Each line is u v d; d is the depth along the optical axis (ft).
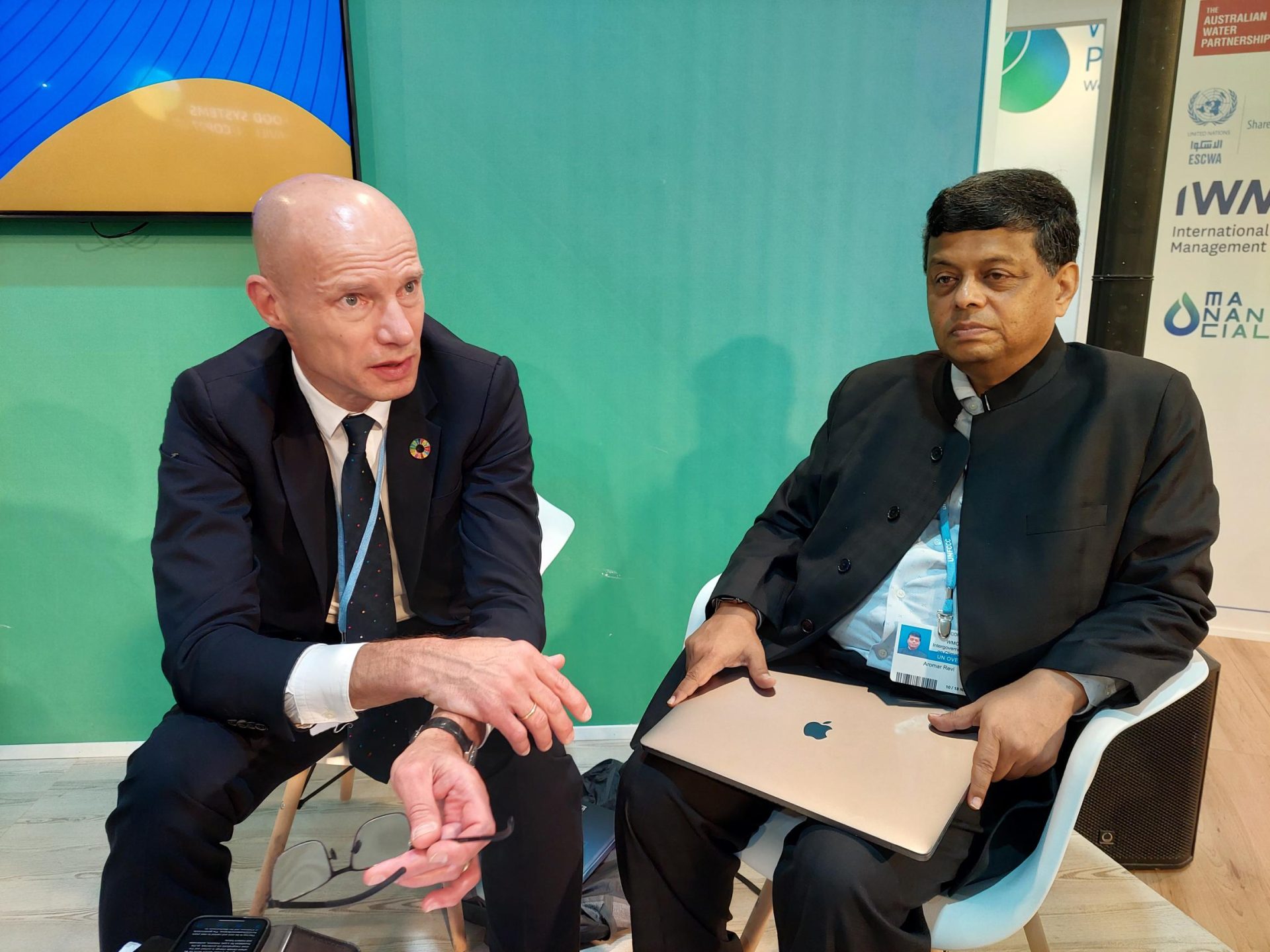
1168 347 8.30
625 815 3.58
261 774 3.78
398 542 4.03
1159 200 5.29
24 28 5.14
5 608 6.30
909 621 3.75
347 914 3.07
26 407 5.95
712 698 3.69
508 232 5.87
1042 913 4.89
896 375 4.16
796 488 4.46
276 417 3.77
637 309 6.05
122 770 6.41
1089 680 3.24
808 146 5.80
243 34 5.26
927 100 5.72
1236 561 8.52
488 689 3.06
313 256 3.20
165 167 5.41
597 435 6.28
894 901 3.01
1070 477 3.44
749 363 6.18
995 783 3.47
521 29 5.52
